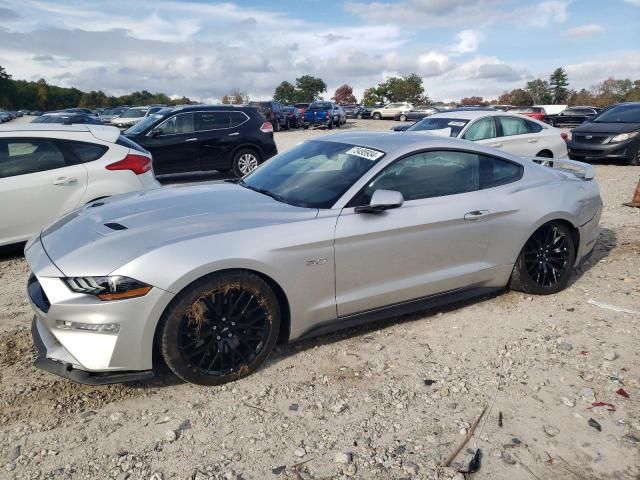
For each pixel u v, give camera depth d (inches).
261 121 464.4
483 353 144.6
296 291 133.9
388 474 98.6
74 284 115.3
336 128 1354.6
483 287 171.5
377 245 143.9
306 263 133.6
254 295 128.3
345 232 138.5
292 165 168.6
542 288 181.5
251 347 131.0
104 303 113.0
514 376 132.6
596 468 100.5
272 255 127.8
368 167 149.7
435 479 97.2
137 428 112.2
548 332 157.2
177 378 131.3
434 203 154.9
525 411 118.1
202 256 119.4
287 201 148.4
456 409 118.9
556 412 117.7
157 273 115.2
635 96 3255.4
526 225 170.9
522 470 100.0
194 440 108.3
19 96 4443.9
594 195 192.4
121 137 257.6
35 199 226.5
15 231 225.5
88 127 254.1
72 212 154.9
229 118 450.9
